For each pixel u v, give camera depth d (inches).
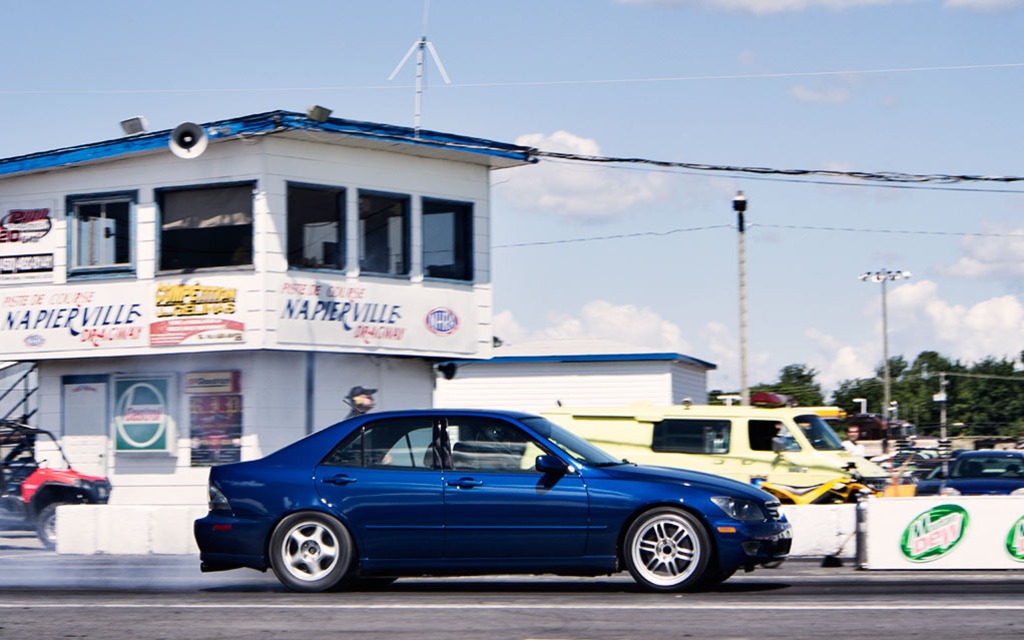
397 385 975.6
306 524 455.8
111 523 698.2
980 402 4217.5
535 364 1595.7
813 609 393.4
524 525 443.2
